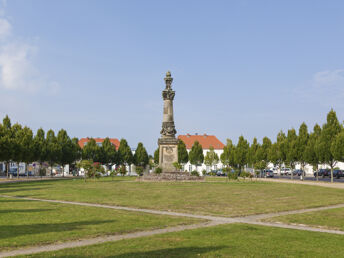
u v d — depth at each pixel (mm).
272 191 34844
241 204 23578
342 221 16922
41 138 78062
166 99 55438
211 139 130500
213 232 13797
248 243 11906
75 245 11516
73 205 22172
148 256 10117
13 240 12031
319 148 55938
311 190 36438
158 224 15586
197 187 38938
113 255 10195
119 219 16797
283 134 83375
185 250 10875
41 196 28188
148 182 47938
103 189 35375
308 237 13039
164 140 53312
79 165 50719
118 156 97938
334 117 58062
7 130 65562
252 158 89250
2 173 89750
